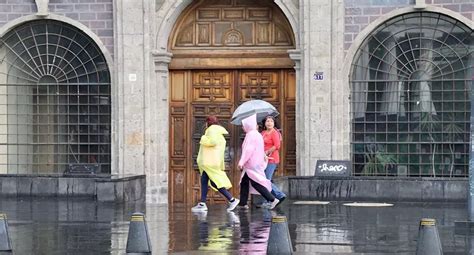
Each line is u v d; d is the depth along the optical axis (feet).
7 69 102.17
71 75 101.14
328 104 95.81
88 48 100.48
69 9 100.01
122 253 58.23
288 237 54.90
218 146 82.23
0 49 101.91
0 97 102.27
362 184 89.66
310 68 95.91
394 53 95.91
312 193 90.53
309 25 95.81
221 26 100.78
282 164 99.86
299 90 96.68
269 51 100.01
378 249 58.85
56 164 102.01
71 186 93.56
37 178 94.22
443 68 95.30
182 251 58.49
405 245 60.49
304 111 96.17
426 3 94.48
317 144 96.07
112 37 99.50
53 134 101.81
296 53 96.32
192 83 101.50
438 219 74.59
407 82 95.91
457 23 94.73
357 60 96.58
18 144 102.78
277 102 100.27
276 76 100.53
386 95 96.22
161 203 93.04
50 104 101.71
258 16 100.22
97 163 100.27
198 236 65.41
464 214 78.02
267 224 72.13
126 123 98.89
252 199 85.20
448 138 95.35
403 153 96.12
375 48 96.22
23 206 86.69
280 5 96.89
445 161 95.45
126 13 98.53
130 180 93.30
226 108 101.19
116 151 99.30
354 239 63.36
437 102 95.50
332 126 95.66
